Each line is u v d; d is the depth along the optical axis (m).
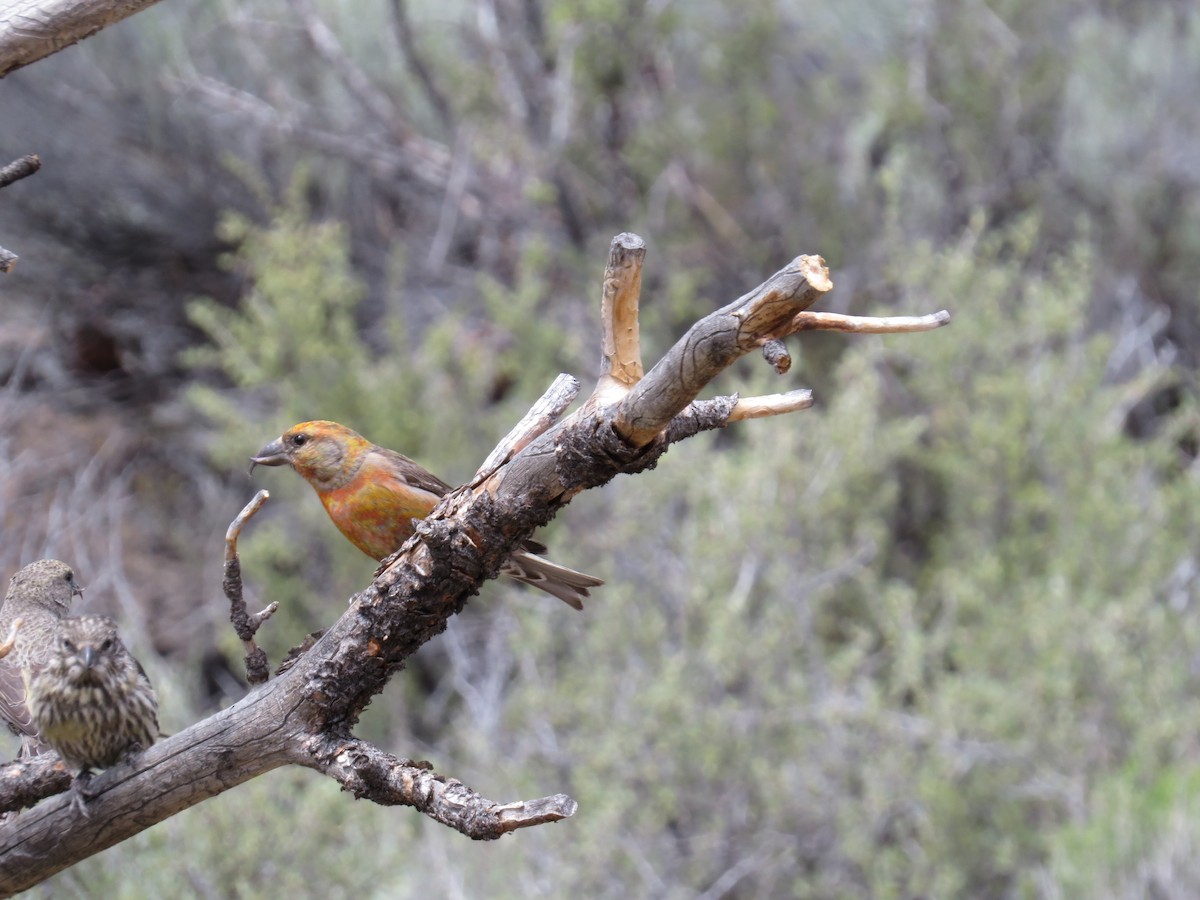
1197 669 12.09
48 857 5.24
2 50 5.59
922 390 14.56
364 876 9.99
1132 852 9.47
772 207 17.33
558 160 16.75
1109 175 16.67
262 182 15.66
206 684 14.27
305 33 16.72
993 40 17.45
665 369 4.39
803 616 12.38
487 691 13.07
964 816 11.14
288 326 14.13
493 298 14.64
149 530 14.98
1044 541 13.66
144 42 15.95
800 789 11.38
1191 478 13.94
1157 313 16.47
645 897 10.81
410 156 17.05
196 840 9.47
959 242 16.14
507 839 10.97
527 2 17.03
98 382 16.25
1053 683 11.47
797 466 13.03
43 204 15.77
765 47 17.61
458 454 14.09
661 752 11.50
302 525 14.56
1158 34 16.78
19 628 6.62
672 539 13.32
